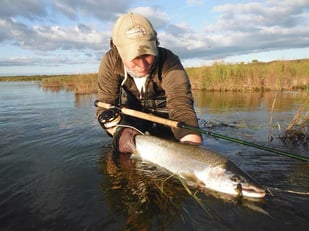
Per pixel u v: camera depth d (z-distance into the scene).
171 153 0.98
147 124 1.44
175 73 1.14
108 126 1.19
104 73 1.27
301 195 0.76
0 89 6.41
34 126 1.72
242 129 1.61
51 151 1.18
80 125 1.73
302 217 0.66
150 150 1.06
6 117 2.12
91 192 0.80
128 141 1.12
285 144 1.27
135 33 0.96
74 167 0.99
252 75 4.85
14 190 0.81
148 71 1.11
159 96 1.33
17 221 0.66
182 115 1.05
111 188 0.82
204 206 0.72
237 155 1.10
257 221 0.65
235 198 0.76
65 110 2.52
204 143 1.29
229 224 0.64
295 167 0.96
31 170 0.96
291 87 4.71
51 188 0.82
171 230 0.62
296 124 1.48
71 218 0.67
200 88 5.12
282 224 0.64
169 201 0.75
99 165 1.01
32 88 6.80
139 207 0.71
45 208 0.71
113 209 0.70
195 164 0.89
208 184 0.84
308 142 1.30
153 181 0.88
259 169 0.94
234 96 3.79
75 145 1.26
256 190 0.76
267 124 1.76
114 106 1.23
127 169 0.97
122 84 1.28
